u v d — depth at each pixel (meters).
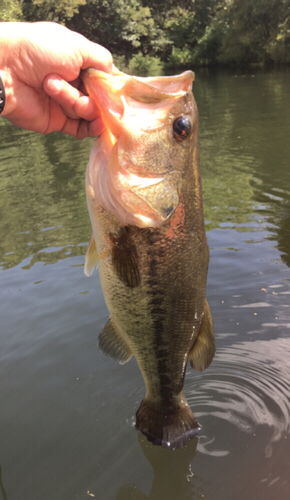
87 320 0.90
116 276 0.44
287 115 3.02
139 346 0.48
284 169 1.88
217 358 0.78
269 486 0.56
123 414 0.68
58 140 2.96
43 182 2.00
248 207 1.47
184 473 0.58
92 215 0.44
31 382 0.75
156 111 0.40
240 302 0.92
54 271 1.12
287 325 0.84
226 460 0.60
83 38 0.41
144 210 0.41
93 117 0.42
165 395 0.53
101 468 0.60
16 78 0.41
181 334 0.49
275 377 0.73
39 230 1.43
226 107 3.63
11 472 0.59
